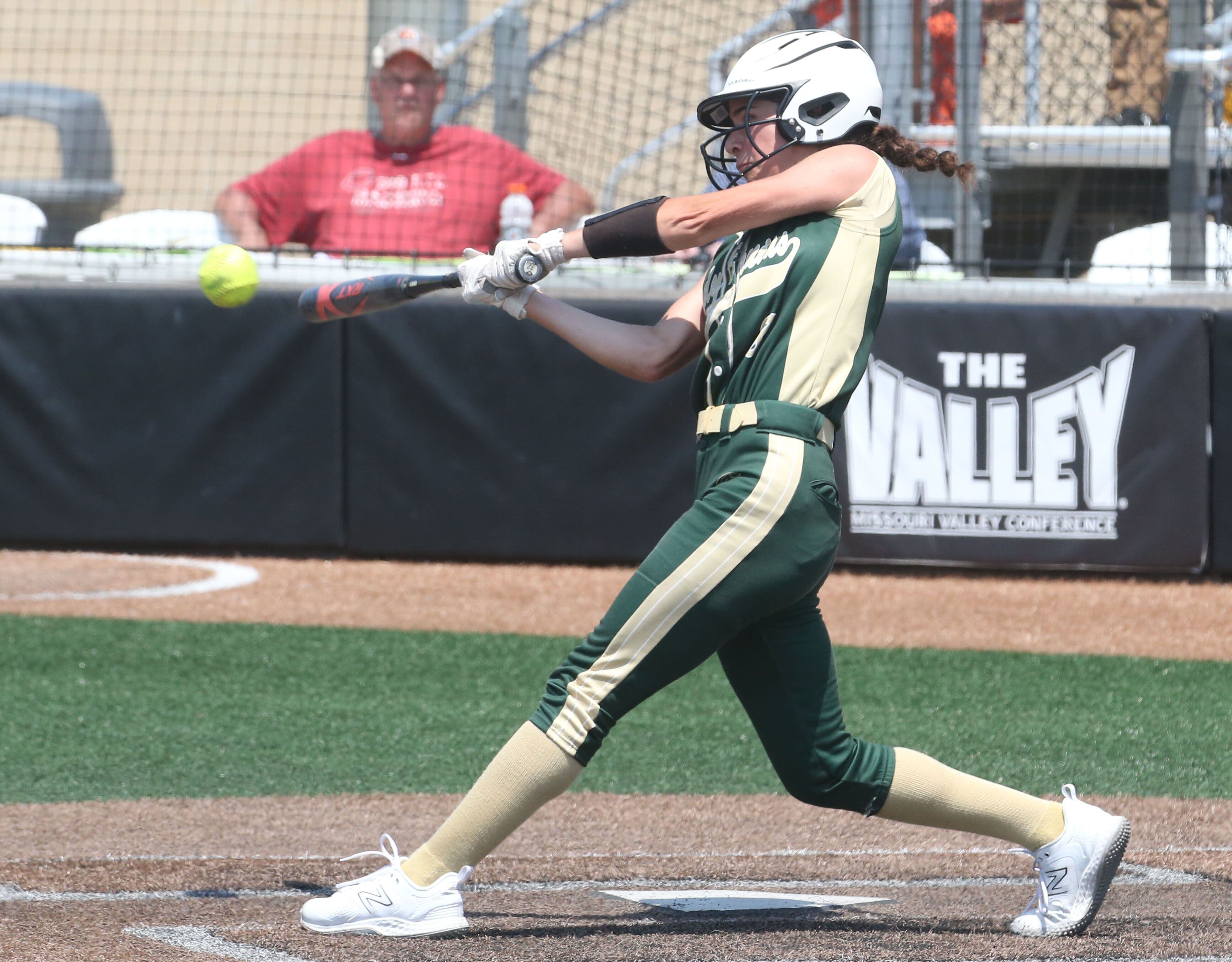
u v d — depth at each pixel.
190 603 22.97
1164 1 31.02
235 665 19.14
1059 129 30.84
